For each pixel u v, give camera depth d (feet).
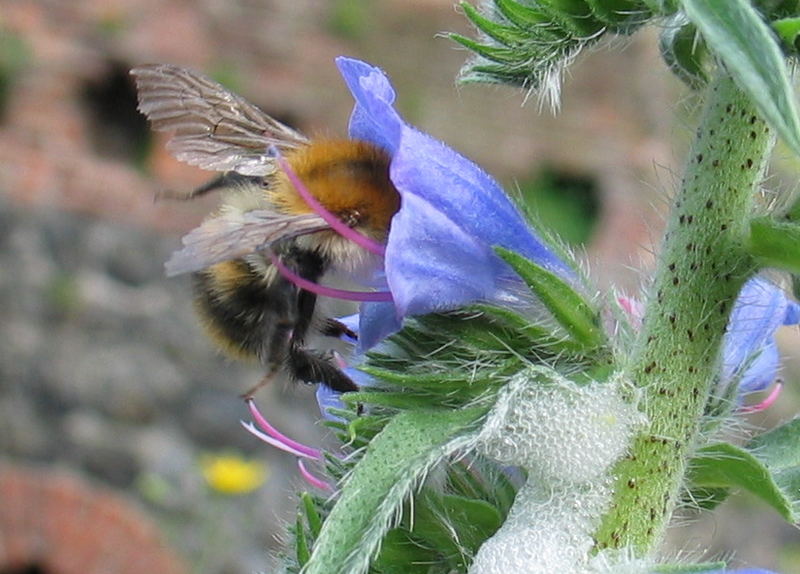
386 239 0.32
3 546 1.11
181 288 1.20
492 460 0.32
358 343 0.33
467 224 0.31
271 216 0.31
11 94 1.26
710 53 0.31
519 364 0.32
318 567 0.28
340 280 0.33
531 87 0.32
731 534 1.21
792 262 0.31
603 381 0.31
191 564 1.10
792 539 1.23
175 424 1.15
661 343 0.32
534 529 0.31
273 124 0.34
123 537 1.11
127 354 1.16
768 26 0.29
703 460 0.32
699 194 0.32
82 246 1.21
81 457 1.12
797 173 0.32
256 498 1.12
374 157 0.32
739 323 0.34
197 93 0.34
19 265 1.18
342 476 0.33
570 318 0.31
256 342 0.34
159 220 1.24
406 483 0.29
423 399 0.31
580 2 0.32
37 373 1.14
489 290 0.32
